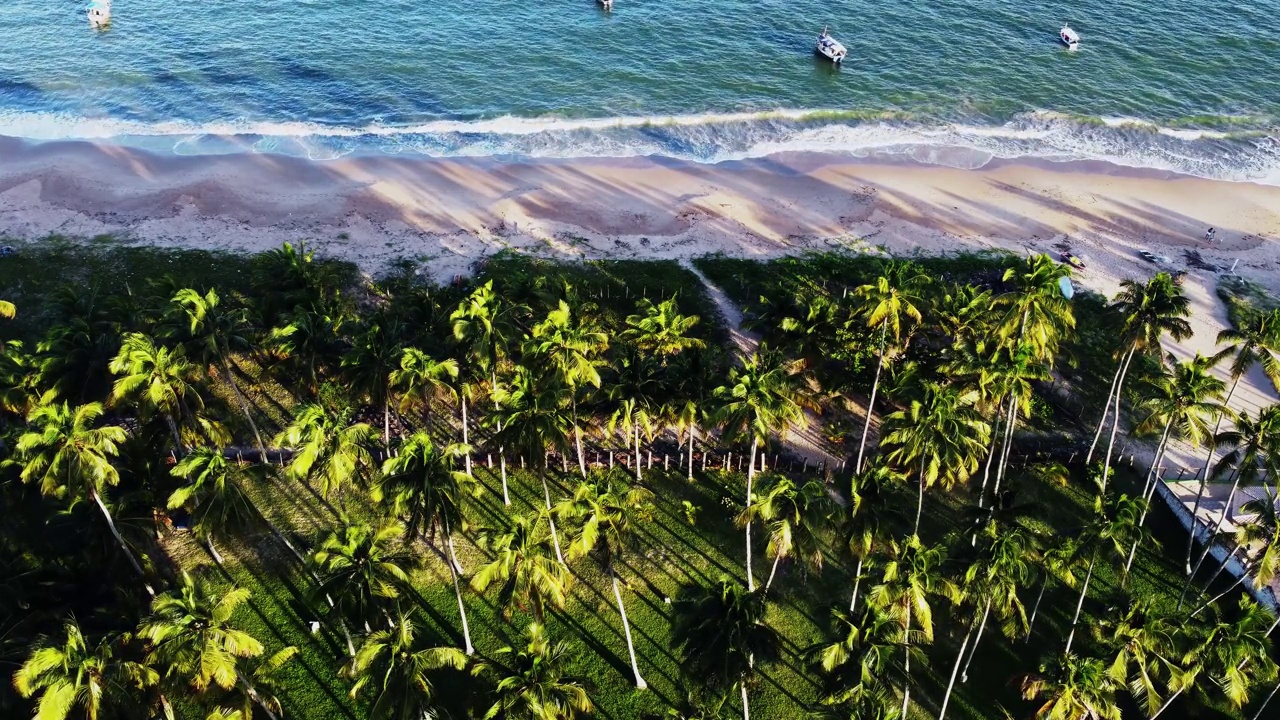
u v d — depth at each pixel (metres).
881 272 82.31
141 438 56.47
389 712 41.34
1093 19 137.00
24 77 114.25
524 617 54.28
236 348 60.56
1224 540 54.12
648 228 91.06
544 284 71.56
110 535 50.81
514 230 89.81
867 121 112.00
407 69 118.31
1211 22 136.38
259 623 53.44
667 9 136.38
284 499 61.00
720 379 60.97
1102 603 56.09
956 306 63.84
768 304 67.12
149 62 118.75
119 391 51.84
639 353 61.34
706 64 122.25
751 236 90.31
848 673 41.81
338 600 43.97
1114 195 99.81
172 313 58.62
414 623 53.44
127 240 86.00
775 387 53.06
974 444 52.59
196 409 56.88
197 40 124.38
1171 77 122.88
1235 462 60.66
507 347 60.97
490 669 50.31
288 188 95.56
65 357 57.47
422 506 46.19
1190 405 53.91
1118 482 64.94
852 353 70.25
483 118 109.19
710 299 80.88
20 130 103.88
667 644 53.25
